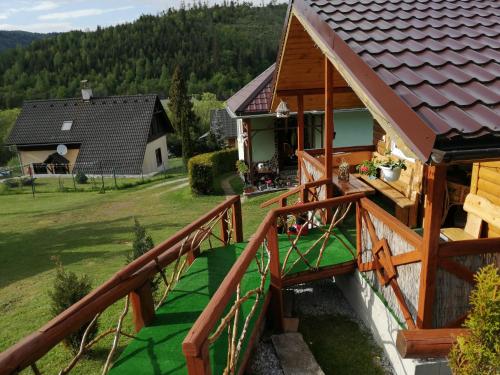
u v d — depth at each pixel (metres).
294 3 5.65
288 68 7.61
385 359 4.45
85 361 5.13
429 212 3.54
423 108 3.10
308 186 6.48
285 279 4.97
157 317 4.11
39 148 32.59
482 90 3.34
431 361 3.63
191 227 4.75
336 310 5.45
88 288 5.51
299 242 6.11
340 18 4.81
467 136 2.80
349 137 17.34
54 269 9.87
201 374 2.44
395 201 6.91
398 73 3.62
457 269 3.76
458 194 6.38
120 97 34.47
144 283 3.96
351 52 4.01
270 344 4.66
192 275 5.00
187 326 3.91
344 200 5.02
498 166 5.07
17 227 15.22
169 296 4.52
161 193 20.45
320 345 4.73
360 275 5.16
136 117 32.72
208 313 2.59
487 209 5.12
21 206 19.50
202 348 2.44
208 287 4.68
